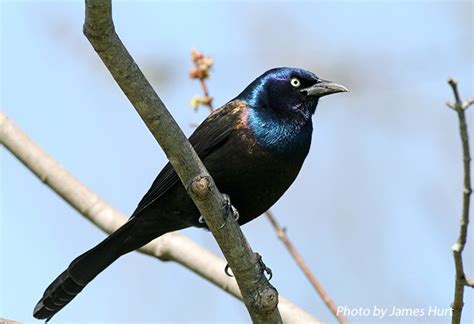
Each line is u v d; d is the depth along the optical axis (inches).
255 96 450.9
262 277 366.3
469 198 312.0
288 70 458.9
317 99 461.4
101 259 450.0
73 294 453.7
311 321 435.8
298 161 447.2
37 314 454.3
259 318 366.6
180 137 339.0
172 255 464.4
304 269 438.3
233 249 360.8
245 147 433.4
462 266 320.8
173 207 434.0
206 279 459.8
